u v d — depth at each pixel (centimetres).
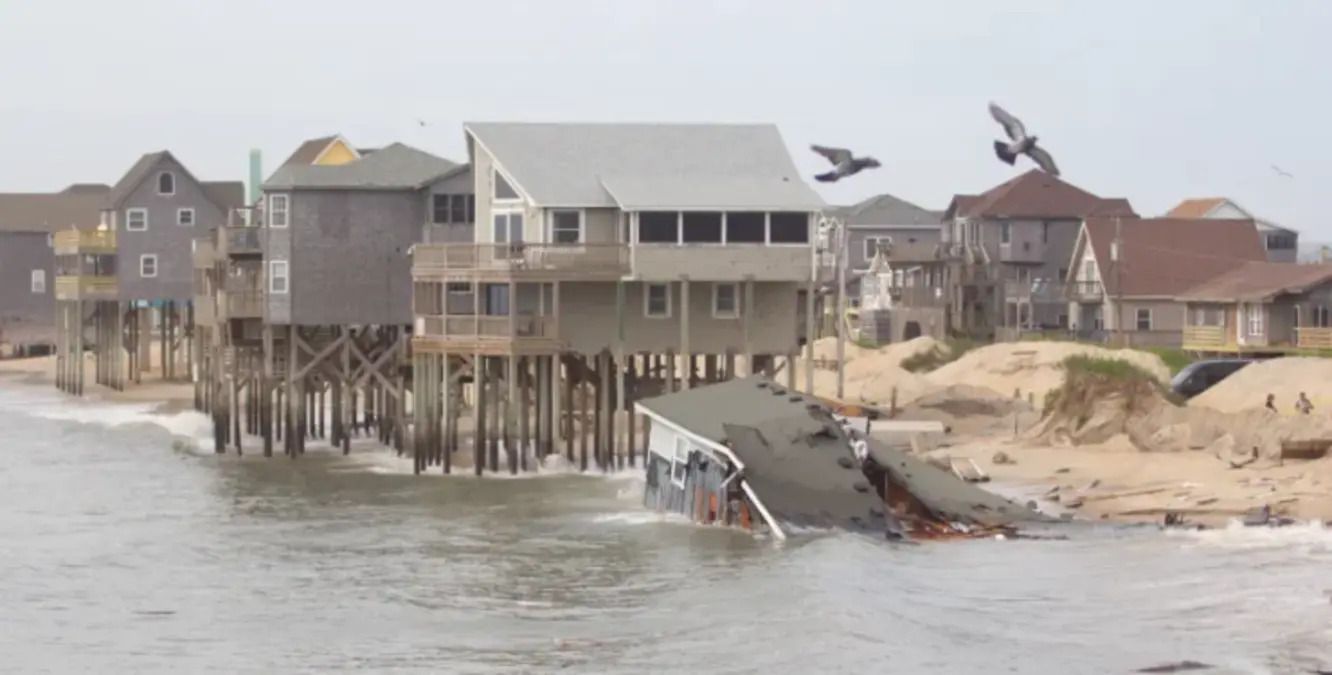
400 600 13612
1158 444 19375
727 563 14350
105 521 17562
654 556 14888
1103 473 18162
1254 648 11350
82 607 13562
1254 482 17038
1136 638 11688
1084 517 16012
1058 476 18162
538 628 12575
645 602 13250
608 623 12625
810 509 15425
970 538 15012
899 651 11431
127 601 13762
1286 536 14750
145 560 15438
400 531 16638
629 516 17012
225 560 15388
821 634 11869
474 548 15650
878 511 15438
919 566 13975
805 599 12838
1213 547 14412
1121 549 14462
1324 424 18612
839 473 15588
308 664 11725
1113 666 11000
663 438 17338
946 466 18238
